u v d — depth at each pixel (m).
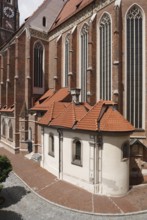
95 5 33.62
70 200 19.83
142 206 18.84
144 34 28.05
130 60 28.97
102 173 21.16
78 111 25.17
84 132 21.91
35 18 43.75
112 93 29.12
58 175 25.20
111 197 20.66
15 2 72.44
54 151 26.27
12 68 43.81
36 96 43.94
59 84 41.75
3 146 44.72
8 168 19.64
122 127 21.30
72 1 45.03
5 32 69.31
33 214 17.72
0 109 46.47
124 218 17.08
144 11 27.94
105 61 32.03
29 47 41.66
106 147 20.95
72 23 39.34
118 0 28.95
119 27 28.73
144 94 28.16
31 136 37.81
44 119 28.50
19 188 22.86
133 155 26.19
